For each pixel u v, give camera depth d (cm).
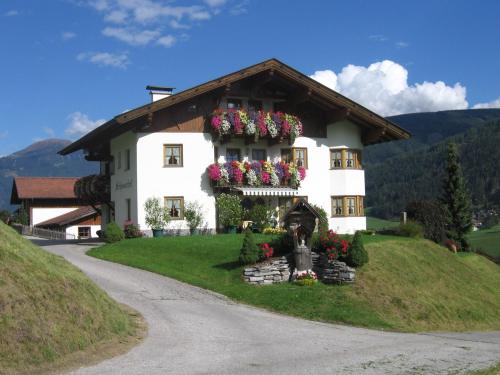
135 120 3578
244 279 2453
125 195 3828
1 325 1163
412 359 1431
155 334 1543
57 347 1219
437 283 2784
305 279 2438
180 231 3644
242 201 3891
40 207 6875
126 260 2884
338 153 4125
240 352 1402
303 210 2545
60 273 1466
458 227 5144
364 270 2561
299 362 1326
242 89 3844
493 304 2831
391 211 13388
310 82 3819
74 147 4338
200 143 3719
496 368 1338
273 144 3941
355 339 1719
